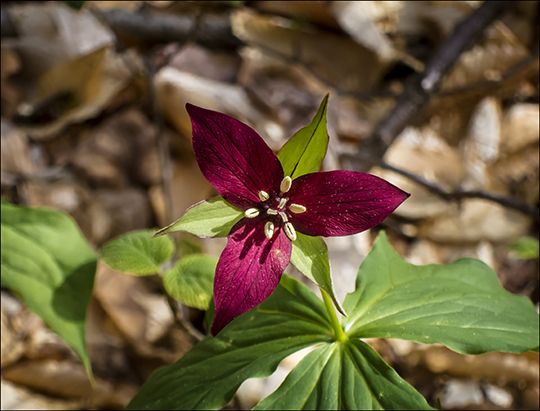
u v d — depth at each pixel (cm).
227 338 27
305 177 23
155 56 54
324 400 24
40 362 38
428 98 55
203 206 23
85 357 30
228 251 23
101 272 42
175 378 26
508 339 26
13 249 31
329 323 27
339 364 25
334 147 52
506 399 42
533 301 51
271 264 23
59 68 50
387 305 27
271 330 27
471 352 26
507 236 55
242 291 23
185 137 51
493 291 29
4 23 52
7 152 47
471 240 55
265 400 25
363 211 23
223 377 25
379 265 29
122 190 48
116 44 54
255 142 23
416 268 29
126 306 41
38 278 31
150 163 49
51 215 32
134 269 27
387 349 44
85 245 32
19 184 46
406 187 56
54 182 47
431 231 55
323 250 23
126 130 50
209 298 27
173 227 23
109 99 52
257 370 25
